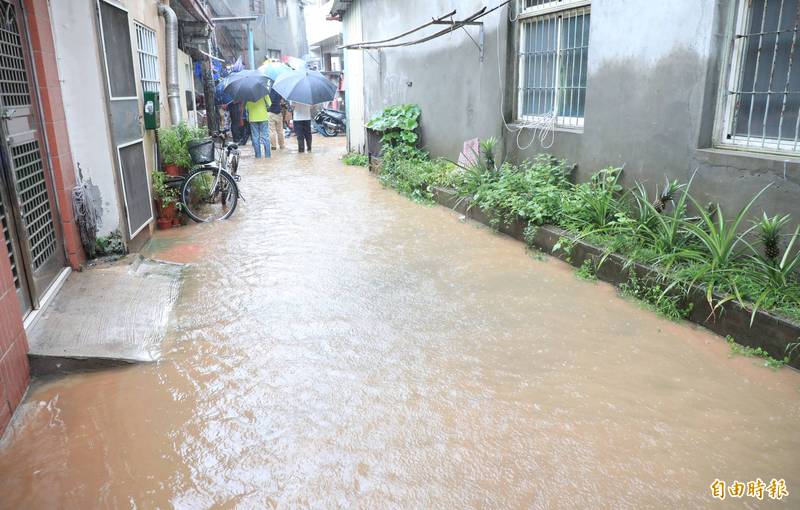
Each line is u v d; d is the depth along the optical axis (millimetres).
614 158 6090
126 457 2930
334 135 20641
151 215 7070
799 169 4262
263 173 11953
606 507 2578
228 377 3670
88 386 3570
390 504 2605
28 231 4293
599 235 5566
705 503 2594
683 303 4449
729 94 4949
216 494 2678
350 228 7301
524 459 2889
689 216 5215
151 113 7102
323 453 2945
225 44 27969
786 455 2912
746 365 3762
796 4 4406
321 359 3891
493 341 4129
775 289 4012
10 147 4023
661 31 5348
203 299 4973
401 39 11062
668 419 3199
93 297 4711
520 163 7766
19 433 3123
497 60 7938
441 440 3035
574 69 6836
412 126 10391
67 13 5238
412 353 3965
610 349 3996
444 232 7039
